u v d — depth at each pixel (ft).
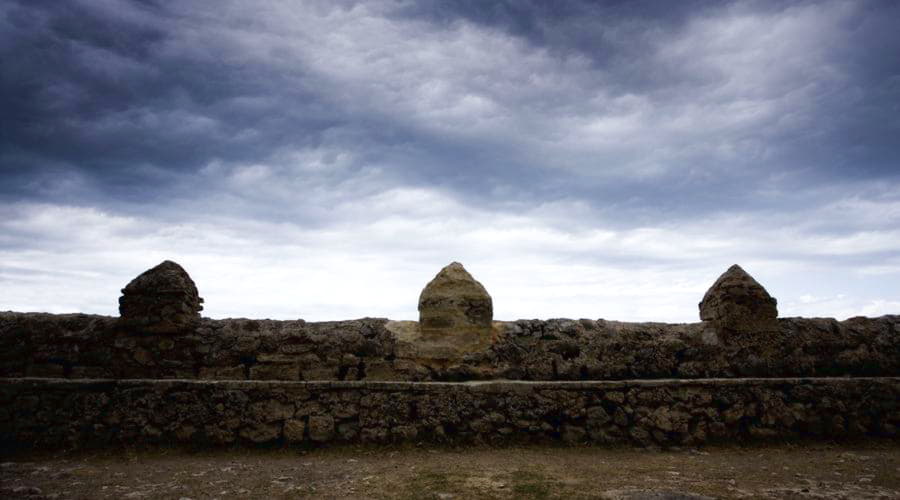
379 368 26.78
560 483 18.57
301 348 26.76
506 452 23.76
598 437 24.80
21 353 26.27
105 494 17.52
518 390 25.21
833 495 17.34
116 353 26.37
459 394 25.00
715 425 25.27
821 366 28.17
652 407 25.31
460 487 18.08
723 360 27.81
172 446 23.84
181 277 27.43
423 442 24.41
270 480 19.29
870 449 24.59
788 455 23.41
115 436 23.94
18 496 17.24
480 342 27.50
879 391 26.35
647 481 18.93
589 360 27.66
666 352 28.02
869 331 29.12
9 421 23.93
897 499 16.98
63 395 24.30
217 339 26.91
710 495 17.19
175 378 26.09
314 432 24.27
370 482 18.89
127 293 26.86
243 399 24.47
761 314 28.40
